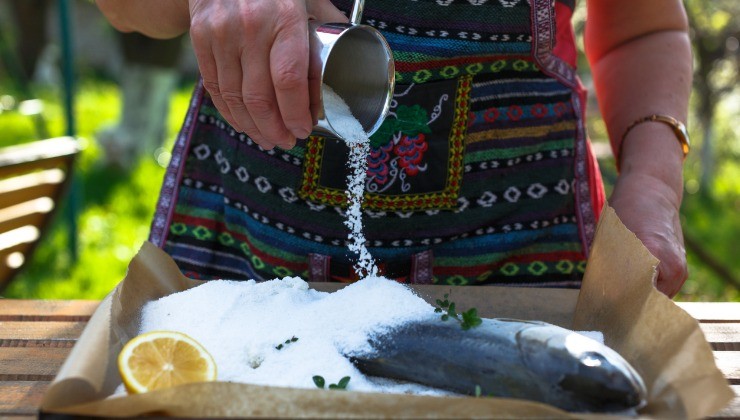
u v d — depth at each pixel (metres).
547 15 1.75
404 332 1.45
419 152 1.75
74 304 1.87
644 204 1.79
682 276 1.69
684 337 1.29
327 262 1.82
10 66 8.88
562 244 1.90
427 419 1.12
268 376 1.38
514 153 1.80
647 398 1.25
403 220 1.80
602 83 2.08
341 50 1.39
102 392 1.24
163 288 1.66
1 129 8.66
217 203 1.91
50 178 3.54
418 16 1.68
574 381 1.23
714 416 1.26
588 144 1.96
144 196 6.72
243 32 1.29
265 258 1.84
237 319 1.55
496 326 1.40
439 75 1.73
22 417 1.28
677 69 1.99
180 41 7.59
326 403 1.13
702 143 8.41
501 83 1.77
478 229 1.83
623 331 1.45
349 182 1.76
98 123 9.86
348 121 1.41
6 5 10.91
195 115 1.88
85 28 15.03
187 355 1.33
